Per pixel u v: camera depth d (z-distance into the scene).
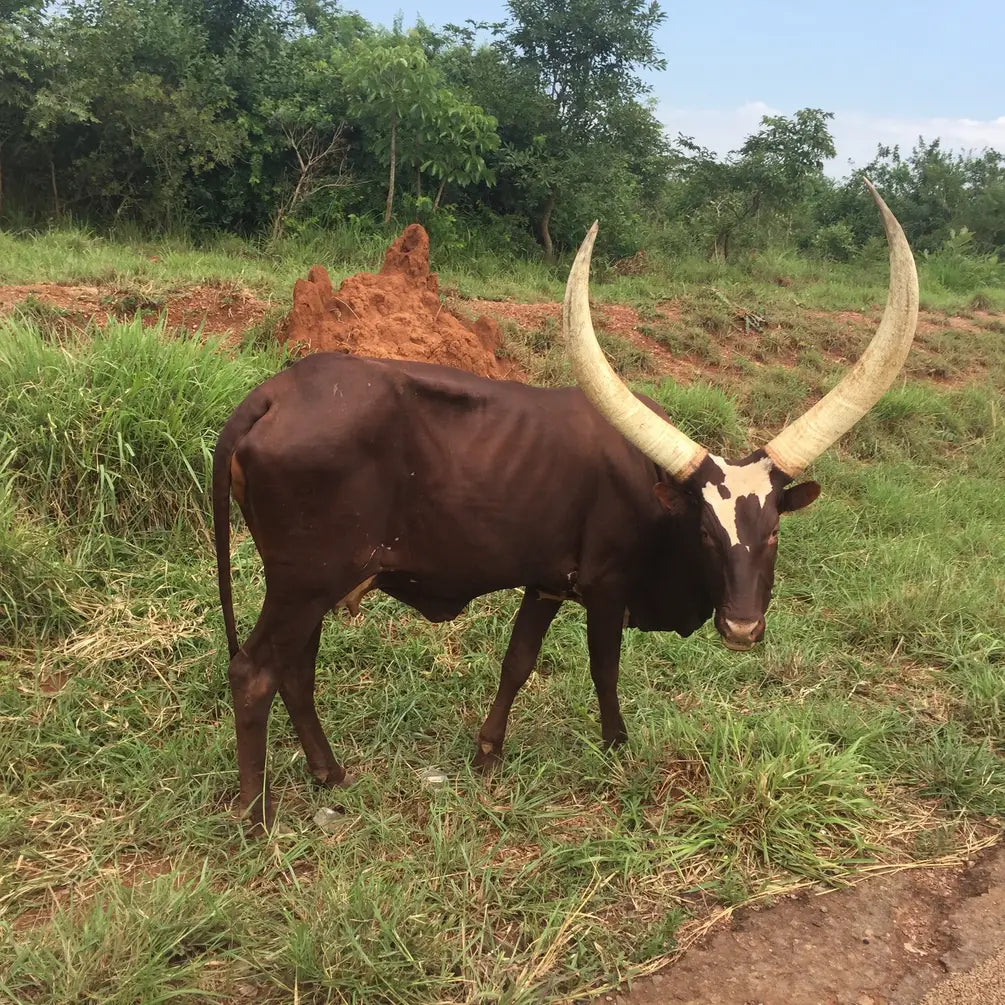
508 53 13.70
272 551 3.04
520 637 3.62
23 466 4.72
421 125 11.61
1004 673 4.55
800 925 2.92
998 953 2.80
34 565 4.18
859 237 22.31
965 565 6.07
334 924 2.64
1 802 3.19
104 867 2.97
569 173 12.98
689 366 8.80
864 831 3.38
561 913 2.85
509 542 3.26
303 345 6.47
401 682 4.21
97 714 3.70
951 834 3.40
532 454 3.23
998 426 8.99
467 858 3.01
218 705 3.88
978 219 23.09
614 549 3.42
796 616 5.27
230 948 2.63
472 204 13.43
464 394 3.20
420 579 3.31
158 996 2.39
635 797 3.44
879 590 5.41
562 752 3.78
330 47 14.45
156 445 4.89
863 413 3.16
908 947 2.84
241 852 3.02
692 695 4.37
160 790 3.29
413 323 6.91
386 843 3.13
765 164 14.56
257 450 2.95
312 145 12.55
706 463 3.18
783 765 3.44
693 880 3.09
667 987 2.62
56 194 11.92
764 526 3.09
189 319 6.88
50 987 2.38
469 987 2.57
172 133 11.44
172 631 4.25
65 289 6.91
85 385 5.00
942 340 11.16
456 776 3.61
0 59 10.95
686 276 12.81
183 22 13.17
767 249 15.55
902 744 3.96
